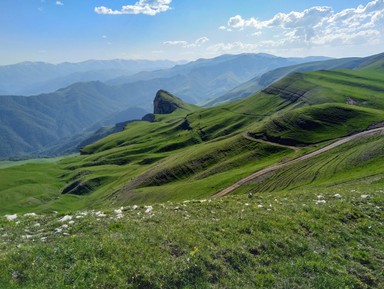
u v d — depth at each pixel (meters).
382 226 21.89
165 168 150.50
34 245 16.58
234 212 23.64
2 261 14.67
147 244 17.09
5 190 199.00
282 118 163.00
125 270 14.84
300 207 24.55
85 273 14.27
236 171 116.81
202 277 15.16
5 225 20.53
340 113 157.62
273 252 17.80
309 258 17.66
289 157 119.38
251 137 158.75
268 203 26.45
